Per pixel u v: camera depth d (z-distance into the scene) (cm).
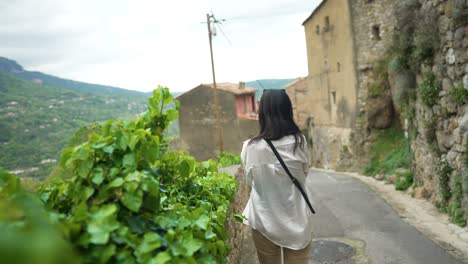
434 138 856
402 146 1598
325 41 2359
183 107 3178
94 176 196
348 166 2009
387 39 1839
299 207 299
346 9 1972
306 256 306
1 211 115
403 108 1146
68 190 210
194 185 331
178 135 3194
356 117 1955
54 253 99
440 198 814
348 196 1026
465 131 698
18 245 94
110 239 172
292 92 3731
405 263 510
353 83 1973
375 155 1791
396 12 963
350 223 720
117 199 198
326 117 2433
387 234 641
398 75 1059
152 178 199
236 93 3091
